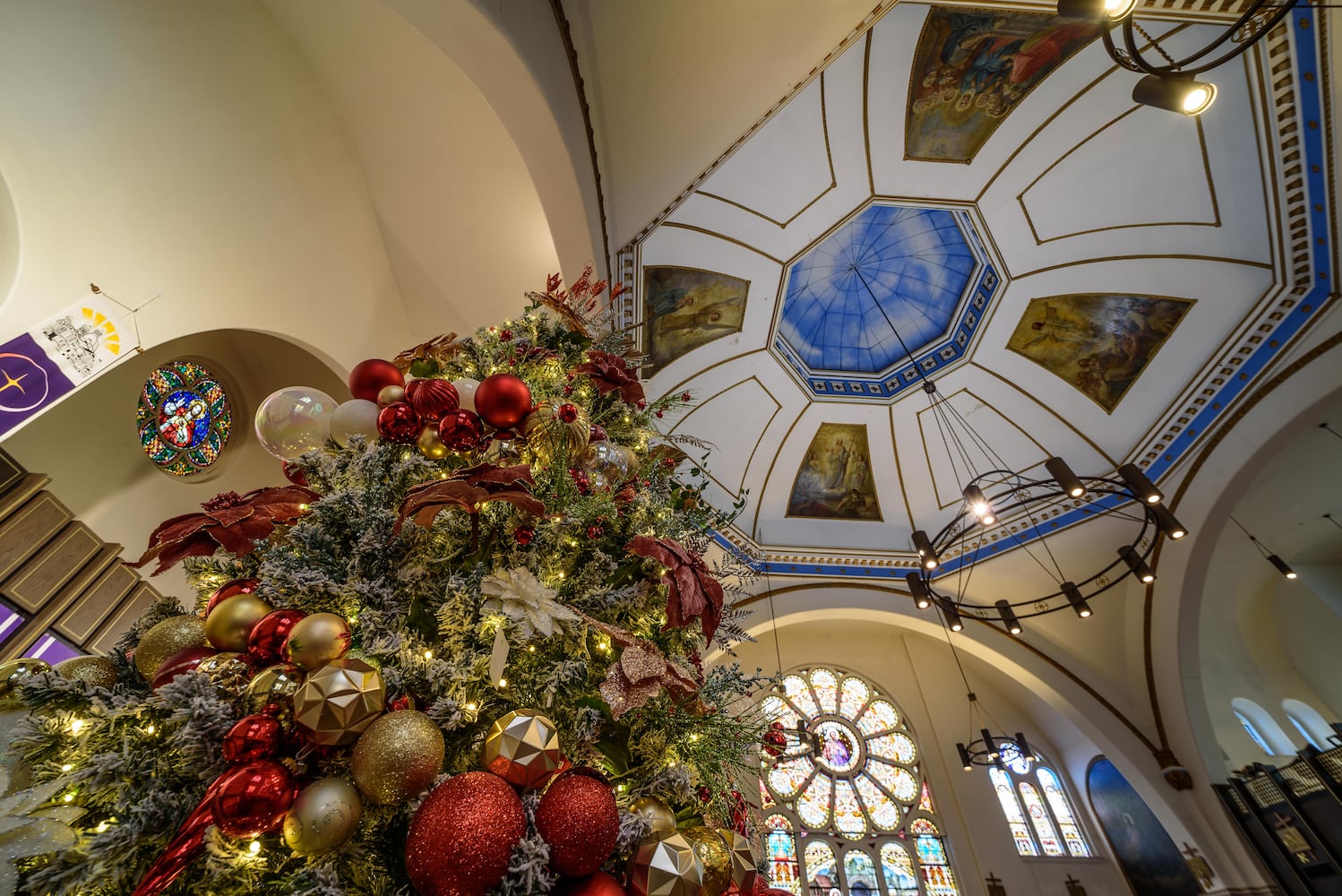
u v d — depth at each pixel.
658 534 1.72
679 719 1.38
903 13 6.00
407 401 1.49
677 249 7.34
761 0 3.85
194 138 3.58
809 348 10.05
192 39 3.45
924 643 12.09
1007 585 10.65
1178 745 9.50
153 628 1.23
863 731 10.96
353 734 0.95
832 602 10.43
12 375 2.90
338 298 4.65
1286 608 10.48
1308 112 6.07
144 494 5.36
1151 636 9.73
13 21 2.87
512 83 3.04
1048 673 10.30
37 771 0.92
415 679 1.08
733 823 1.59
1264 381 7.78
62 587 4.61
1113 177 7.56
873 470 10.72
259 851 0.92
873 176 7.72
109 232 3.28
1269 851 8.38
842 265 9.27
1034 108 7.19
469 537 1.39
